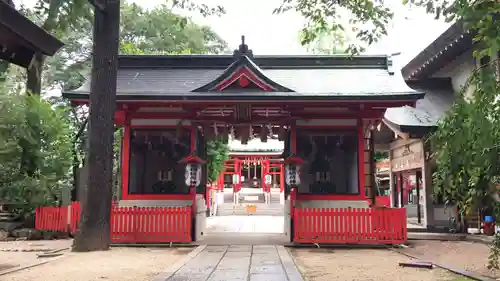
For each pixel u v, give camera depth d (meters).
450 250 13.19
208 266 9.93
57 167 17.91
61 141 18.56
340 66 17.95
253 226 22.92
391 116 18.80
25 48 7.68
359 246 14.02
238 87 15.45
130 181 16.28
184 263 10.35
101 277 8.57
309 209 14.52
